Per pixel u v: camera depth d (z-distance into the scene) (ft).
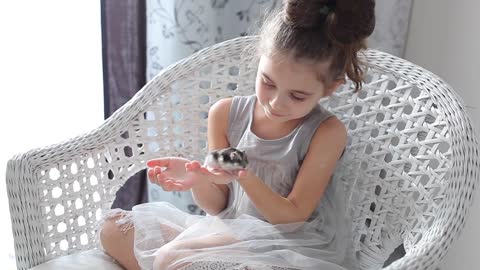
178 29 4.00
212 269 2.90
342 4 2.77
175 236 3.31
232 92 3.71
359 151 3.46
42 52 4.31
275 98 2.97
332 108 3.57
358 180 3.46
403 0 4.17
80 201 3.43
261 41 3.08
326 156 3.23
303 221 3.21
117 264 3.27
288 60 2.83
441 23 4.12
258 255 3.00
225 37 4.09
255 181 3.06
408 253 2.69
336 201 3.45
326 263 3.05
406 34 4.40
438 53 4.18
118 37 4.17
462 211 2.76
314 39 2.81
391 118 3.34
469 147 2.87
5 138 4.49
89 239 3.49
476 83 3.82
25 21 4.21
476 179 2.83
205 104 3.71
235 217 3.41
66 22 4.26
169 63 4.13
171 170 3.12
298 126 3.32
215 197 3.43
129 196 4.69
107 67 4.29
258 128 3.42
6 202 4.66
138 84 4.34
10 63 4.30
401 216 3.20
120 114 3.50
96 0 4.22
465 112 2.98
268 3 4.01
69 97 4.46
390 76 3.35
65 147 3.30
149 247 3.17
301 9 2.80
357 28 2.82
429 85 3.16
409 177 3.17
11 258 4.76
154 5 3.99
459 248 4.09
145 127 3.60
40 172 3.24
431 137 3.10
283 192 3.36
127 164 3.60
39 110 4.46
